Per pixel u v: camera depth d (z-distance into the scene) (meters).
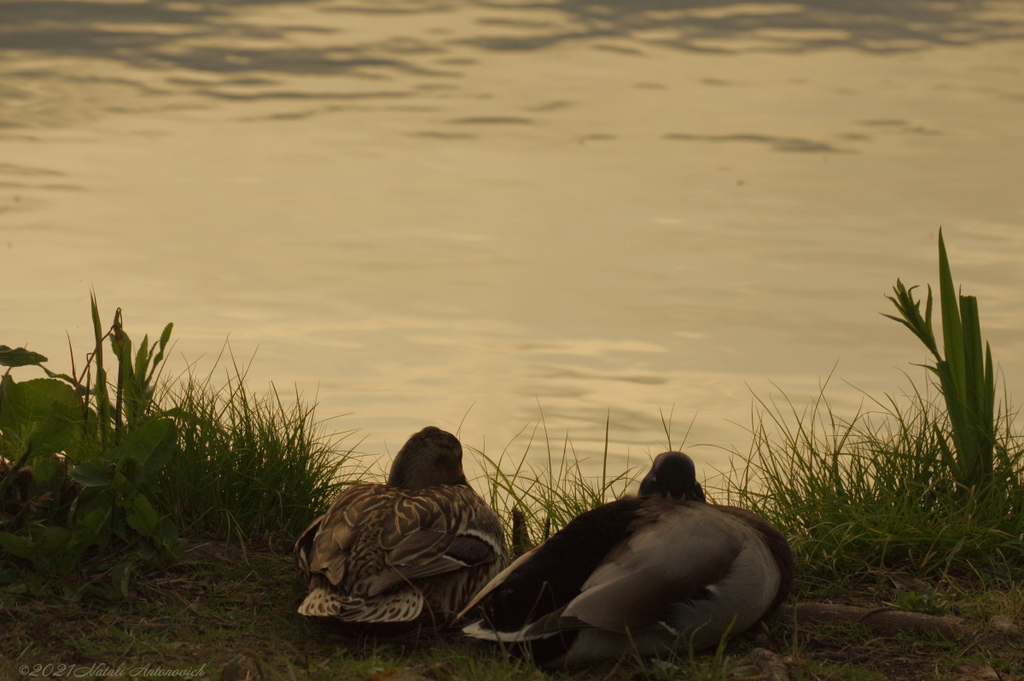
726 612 9.68
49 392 11.94
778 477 13.64
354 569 9.75
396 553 9.84
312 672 9.22
